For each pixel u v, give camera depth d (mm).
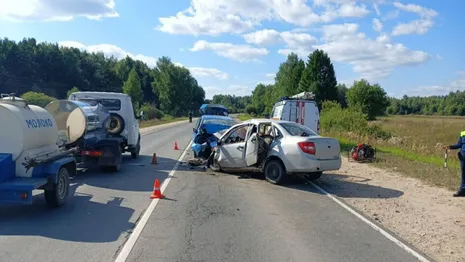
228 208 8469
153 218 7492
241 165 12570
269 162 11805
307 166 11094
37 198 9109
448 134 33406
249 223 7355
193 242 6160
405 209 9086
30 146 7793
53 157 8273
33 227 6785
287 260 5531
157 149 21297
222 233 6680
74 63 98000
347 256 5801
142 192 9953
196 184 11242
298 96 24156
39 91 79688
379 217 8289
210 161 14008
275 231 6914
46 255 5434
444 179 13008
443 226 7766
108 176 12242
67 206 8367
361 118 33281
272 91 93250
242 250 5871
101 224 7031
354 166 16203
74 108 11453
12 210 7984
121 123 15039
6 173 7336
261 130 12367
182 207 8438
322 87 73625
